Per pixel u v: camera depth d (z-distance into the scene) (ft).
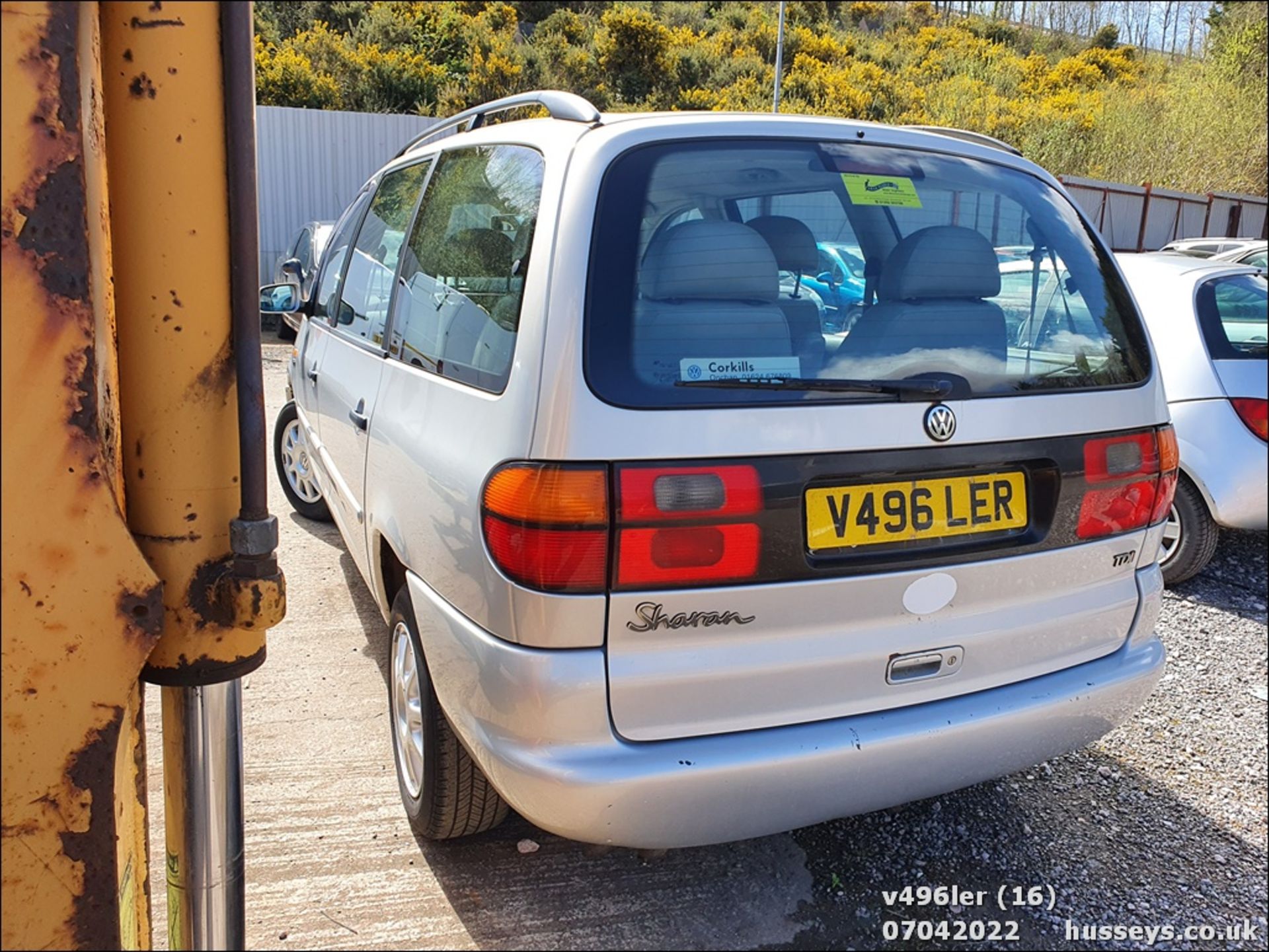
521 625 5.88
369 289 10.53
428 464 7.08
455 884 7.73
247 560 4.05
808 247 6.70
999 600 6.96
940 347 6.79
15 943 3.85
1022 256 7.62
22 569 3.66
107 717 3.87
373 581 9.23
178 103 3.77
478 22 80.84
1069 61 121.49
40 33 3.40
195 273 3.90
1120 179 76.84
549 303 6.05
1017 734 7.10
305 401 12.90
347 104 65.98
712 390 6.00
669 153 6.56
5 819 3.77
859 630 6.45
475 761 6.49
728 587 5.98
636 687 5.93
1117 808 9.38
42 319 3.55
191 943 4.37
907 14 142.10
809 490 6.18
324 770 9.19
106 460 3.81
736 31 108.06
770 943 7.30
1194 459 14.61
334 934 7.13
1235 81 79.36
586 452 5.73
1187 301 15.28
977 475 6.79
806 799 6.38
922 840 8.69
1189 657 12.91
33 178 3.46
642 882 7.87
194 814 4.30
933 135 7.92
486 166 7.97
